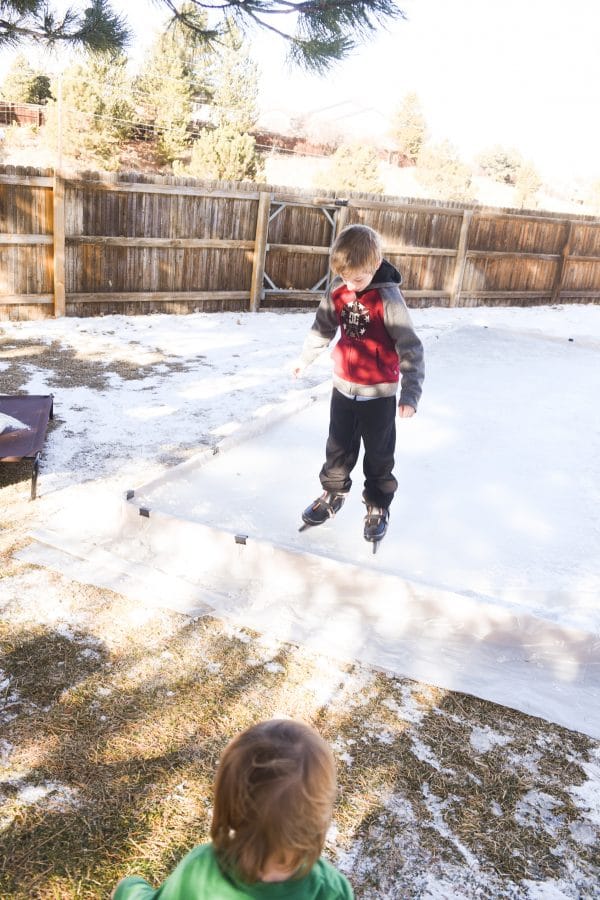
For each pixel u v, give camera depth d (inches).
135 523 151.2
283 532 150.2
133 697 107.7
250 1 219.9
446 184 1528.1
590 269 611.8
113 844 83.0
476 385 273.6
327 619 129.6
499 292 565.6
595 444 215.9
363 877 80.8
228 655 118.8
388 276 121.0
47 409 202.2
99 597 133.0
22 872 78.8
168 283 416.2
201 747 98.6
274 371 310.5
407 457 197.3
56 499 172.2
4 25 235.8
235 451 195.0
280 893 44.5
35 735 99.0
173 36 259.0
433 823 88.7
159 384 277.6
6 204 349.1
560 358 329.4
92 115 958.4
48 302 376.8
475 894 79.6
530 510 170.4
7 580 136.6
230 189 416.8
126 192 381.7
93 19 240.7
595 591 136.3
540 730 106.1
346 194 467.8
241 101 1184.2
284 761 41.5
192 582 139.1
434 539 153.3
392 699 110.7
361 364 128.3
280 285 464.1
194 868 45.9
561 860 84.7
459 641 125.0
